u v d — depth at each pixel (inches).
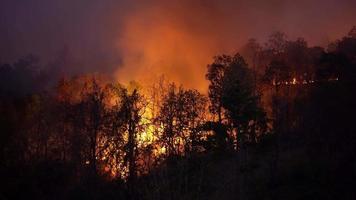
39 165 3006.9
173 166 2738.7
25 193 2795.3
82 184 2861.7
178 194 2527.1
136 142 2896.2
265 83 3038.9
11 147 3225.9
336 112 2598.4
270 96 3021.7
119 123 2970.0
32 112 3442.4
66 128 3233.3
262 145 2637.8
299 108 2918.3
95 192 2770.7
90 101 3198.8
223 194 2539.4
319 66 2844.5
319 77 2812.5
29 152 3250.5
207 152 2667.3
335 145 2694.4
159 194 2546.8
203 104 2915.8
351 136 2623.0
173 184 2596.0
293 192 2487.7
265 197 2504.9
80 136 3090.6
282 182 2598.4
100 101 3137.3
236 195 2532.0
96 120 3031.5
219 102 2770.7
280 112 2888.8
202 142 2605.8
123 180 2812.5
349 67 2672.2
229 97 2518.5
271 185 2596.0
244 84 2748.5
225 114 2608.3
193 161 2696.9
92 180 2859.3
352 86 2571.4
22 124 3385.8
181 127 2802.7
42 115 3417.8
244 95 2516.0
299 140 2957.7
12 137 3275.1
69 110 3255.4
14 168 3043.8
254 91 2910.9
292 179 2600.9
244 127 2517.2
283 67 3036.4
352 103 2549.2
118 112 3011.8
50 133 3334.2
